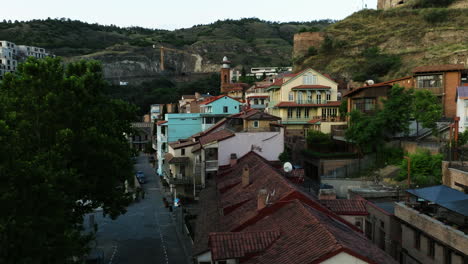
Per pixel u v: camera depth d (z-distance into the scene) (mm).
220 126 47125
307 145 51250
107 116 27672
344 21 113062
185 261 29578
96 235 36062
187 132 59375
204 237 22203
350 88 78312
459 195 20562
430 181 32719
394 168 39000
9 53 129625
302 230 16500
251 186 25547
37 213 14078
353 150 47531
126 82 174625
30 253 13078
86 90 25734
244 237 16734
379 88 45875
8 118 19797
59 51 186625
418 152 36906
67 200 15930
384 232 26141
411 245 23125
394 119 40188
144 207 46656
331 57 100750
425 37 88688
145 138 103000
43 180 14570
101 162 24234
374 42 96625
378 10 110750
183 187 47906
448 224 19688
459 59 71750
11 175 13727
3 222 12828
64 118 22578
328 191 24656
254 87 87375
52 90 22656
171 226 38938
